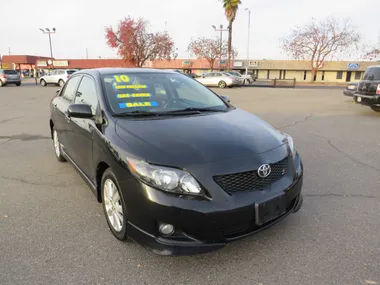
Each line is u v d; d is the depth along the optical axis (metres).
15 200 3.85
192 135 2.79
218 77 26.80
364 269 2.58
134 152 2.56
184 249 2.40
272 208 2.58
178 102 3.68
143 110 3.34
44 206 3.70
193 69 56.81
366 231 3.14
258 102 14.99
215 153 2.55
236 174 2.48
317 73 58.12
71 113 3.26
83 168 3.73
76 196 3.97
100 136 3.05
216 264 2.65
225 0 37.16
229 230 2.47
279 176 2.74
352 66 54.38
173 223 2.38
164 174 2.38
